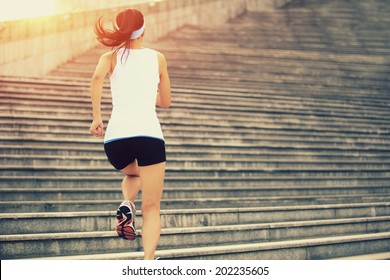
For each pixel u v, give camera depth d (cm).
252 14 3173
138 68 669
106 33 673
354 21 3158
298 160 1628
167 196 1253
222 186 1385
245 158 1599
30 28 2139
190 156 1551
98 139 1581
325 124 1908
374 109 2105
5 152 1402
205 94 2003
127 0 3634
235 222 1060
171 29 2767
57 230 907
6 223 873
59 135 1565
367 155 1714
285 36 2898
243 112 1908
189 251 807
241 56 2523
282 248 901
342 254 962
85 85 1869
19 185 1228
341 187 1454
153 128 655
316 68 2508
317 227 1044
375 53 2845
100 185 1288
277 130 1811
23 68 2106
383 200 1386
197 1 2909
